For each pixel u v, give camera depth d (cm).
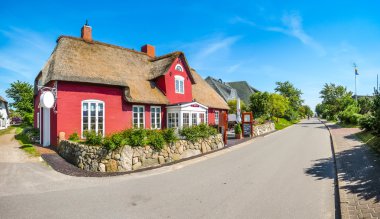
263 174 1002
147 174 1042
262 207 656
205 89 3130
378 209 580
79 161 1143
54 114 1576
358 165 1014
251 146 1848
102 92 1739
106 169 1084
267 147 1772
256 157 1384
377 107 1394
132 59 2288
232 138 2434
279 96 4144
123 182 919
